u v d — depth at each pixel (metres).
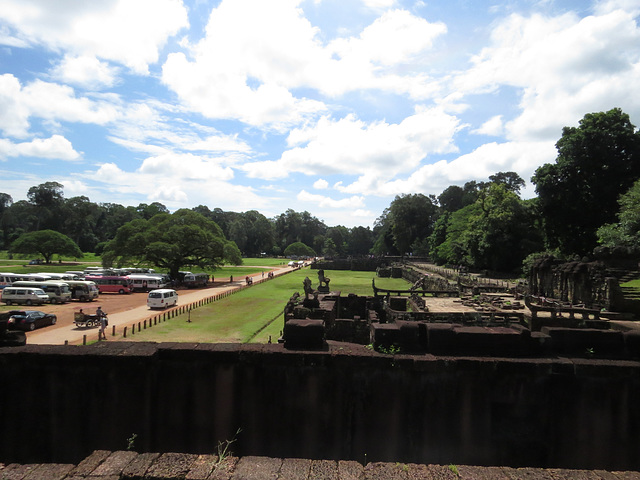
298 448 6.27
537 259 32.75
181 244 58.69
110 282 50.09
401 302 22.34
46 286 39.97
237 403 6.36
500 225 52.16
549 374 6.09
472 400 6.12
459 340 6.55
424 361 6.16
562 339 6.57
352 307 22.66
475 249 55.56
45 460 6.25
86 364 6.28
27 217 126.38
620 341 6.48
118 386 6.28
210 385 6.39
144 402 6.29
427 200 109.50
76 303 40.34
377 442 6.20
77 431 6.27
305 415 6.29
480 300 28.52
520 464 6.04
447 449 6.11
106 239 136.25
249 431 6.32
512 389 6.11
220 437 6.33
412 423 6.17
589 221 43.03
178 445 6.33
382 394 6.21
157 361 6.45
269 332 26.95
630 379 6.00
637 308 22.08
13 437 6.30
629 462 5.95
